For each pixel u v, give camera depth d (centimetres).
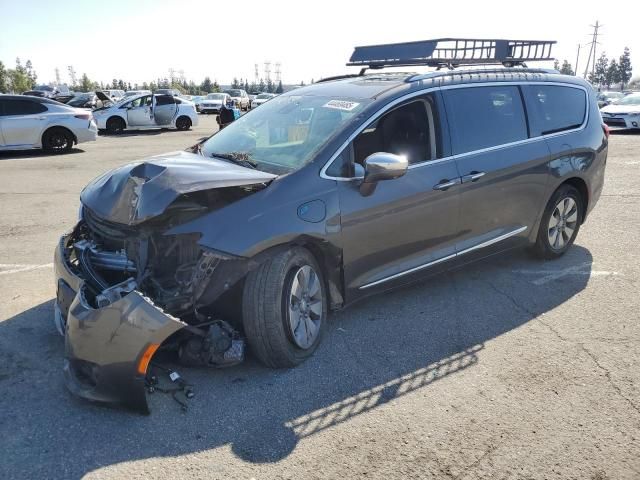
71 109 1555
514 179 486
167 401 325
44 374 354
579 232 675
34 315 438
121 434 296
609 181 999
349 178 383
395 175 367
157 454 281
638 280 516
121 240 351
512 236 505
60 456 279
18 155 1478
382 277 412
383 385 343
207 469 271
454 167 441
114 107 2269
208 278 326
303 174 368
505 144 483
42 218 757
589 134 561
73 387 314
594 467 273
